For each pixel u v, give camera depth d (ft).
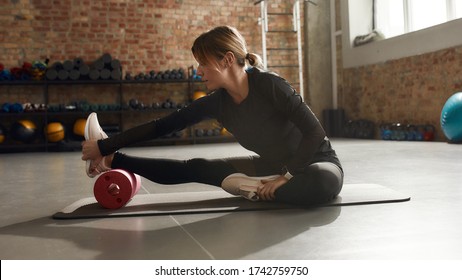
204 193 8.35
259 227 5.69
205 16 29.73
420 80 24.03
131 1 28.50
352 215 6.22
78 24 27.78
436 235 5.12
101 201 7.04
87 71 26.20
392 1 27.73
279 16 30.96
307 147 6.37
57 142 26.04
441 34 22.41
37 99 27.35
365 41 28.12
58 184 11.00
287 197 6.61
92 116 7.04
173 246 4.96
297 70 31.27
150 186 10.09
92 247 5.04
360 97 29.12
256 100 6.57
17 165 17.07
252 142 7.00
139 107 27.12
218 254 4.62
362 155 16.08
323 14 31.40
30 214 7.18
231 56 6.32
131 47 28.60
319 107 31.65
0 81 25.30
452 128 20.06
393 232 5.29
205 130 28.48
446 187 8.52
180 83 29.53
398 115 25.84
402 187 8.68
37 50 27.22
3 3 26.73
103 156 7.00
